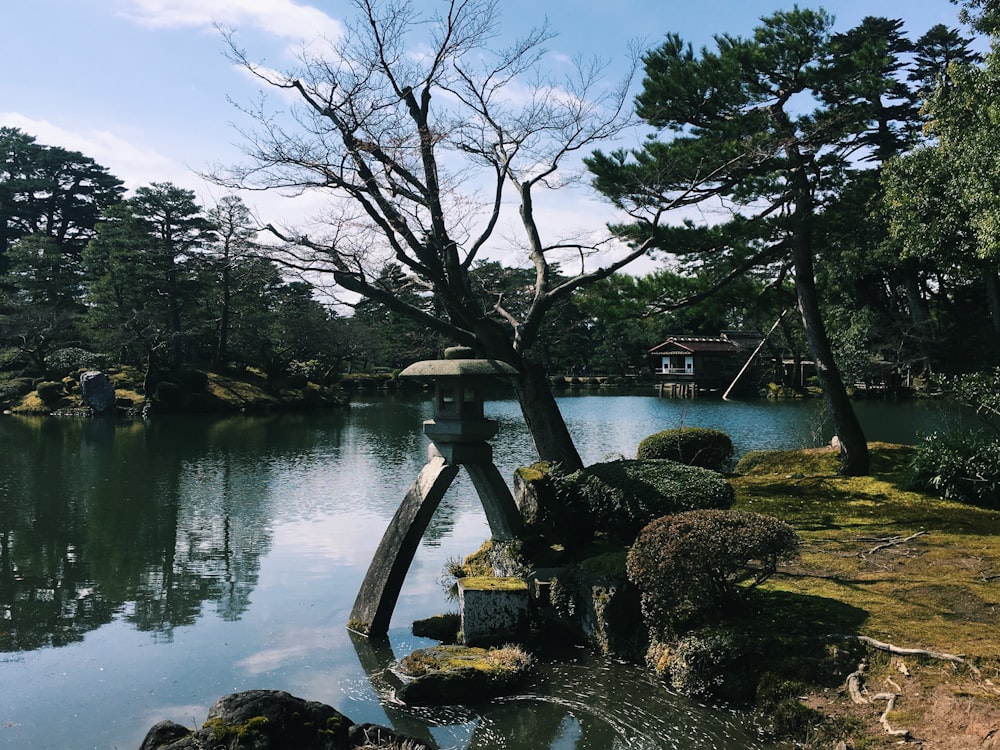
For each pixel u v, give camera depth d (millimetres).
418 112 12102
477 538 12750
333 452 25562
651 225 13320
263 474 20719
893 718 5219
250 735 5062
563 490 9148
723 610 6875
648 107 14719
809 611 6832
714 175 13438
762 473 15375
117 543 12883
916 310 35031
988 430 13891
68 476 20281
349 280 11383
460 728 6086
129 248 44625
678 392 58094
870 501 12055
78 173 62250
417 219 12289
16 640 8273
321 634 8344
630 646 7246
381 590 8305
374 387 62062
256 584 10406
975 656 5680
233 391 45219
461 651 7145
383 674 7156
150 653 7840
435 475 8492
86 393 39875
